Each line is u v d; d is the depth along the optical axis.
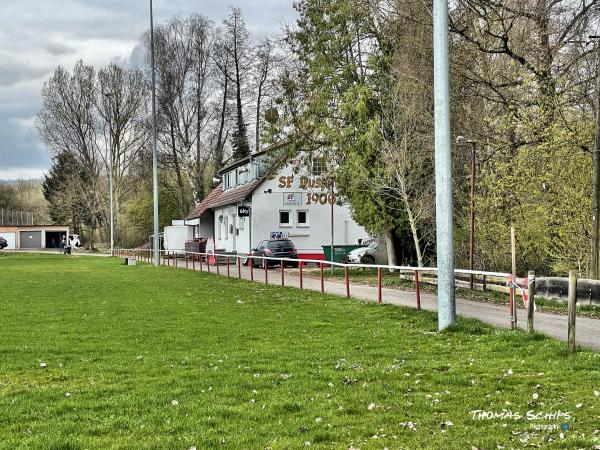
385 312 17.12
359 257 42.19
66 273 38.22
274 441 6.48
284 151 35.44
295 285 26.94
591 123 20.28
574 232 20.22
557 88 20.78
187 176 74.75
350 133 29.19
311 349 12.11
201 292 24.62
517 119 21.06
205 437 6.63
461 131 26.02
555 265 21.23
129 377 9.77
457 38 25.31
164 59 69.25
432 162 28.08
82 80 79.56
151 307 19.67
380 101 28.59
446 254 13.78
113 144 81.56
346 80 31.12
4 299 22.41
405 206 29.02
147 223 83.94
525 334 12.24
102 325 15.82
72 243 102.62
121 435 6.84
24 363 10.95
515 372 9.45
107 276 35.06
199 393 8.62
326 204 49.47
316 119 31.59
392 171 27.36
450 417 7.28
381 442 6.37
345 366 10.24
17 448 6.36
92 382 9.42
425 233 28.86
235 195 52.59
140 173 81.88
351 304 19.30
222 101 71.12
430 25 26.94
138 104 79.94
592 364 9.71
